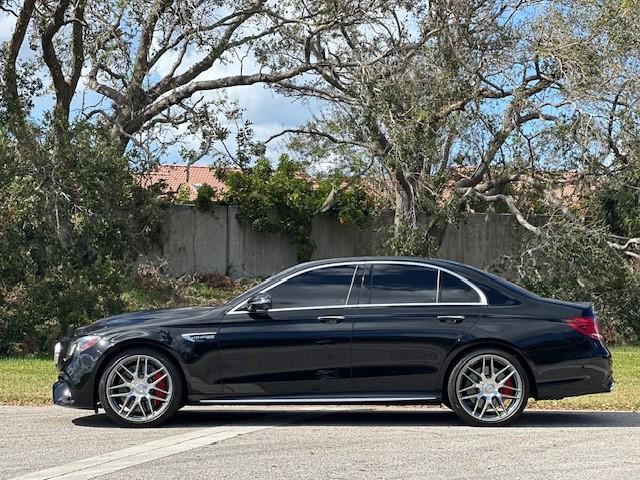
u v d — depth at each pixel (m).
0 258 18.98
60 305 19.34
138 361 9.52
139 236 24.03
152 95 27.14
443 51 23.88
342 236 30.58
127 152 25.52
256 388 9.51
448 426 9.62
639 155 22.39
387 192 26.42
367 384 9.51
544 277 24.33
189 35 24.61
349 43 24.77
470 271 9.78
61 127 22.08
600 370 9.52
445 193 26.12
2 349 18.81
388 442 8.59
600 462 7.68
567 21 22.95
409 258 9.84
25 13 23.53
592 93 22.17
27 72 25.97
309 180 29.78
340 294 9.66
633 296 23.75
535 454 8.02
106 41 24.81
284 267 30.11
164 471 7.31
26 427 9.57
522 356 9.46
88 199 22.05
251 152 28.86
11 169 20.69
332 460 7.74
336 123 24.17
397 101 23.38
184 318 9.63
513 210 25.38
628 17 22.28
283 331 9.50
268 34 26.14
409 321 9.52
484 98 24.45
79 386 9.50
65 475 7.18
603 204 25.12
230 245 29.67
